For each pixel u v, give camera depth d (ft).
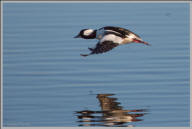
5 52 57.98
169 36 63.46
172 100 45.09
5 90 47.93
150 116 41.52
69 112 42.65
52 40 62.13
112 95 46.73
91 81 50.21
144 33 64.54
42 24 67.82
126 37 42.78
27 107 43.88
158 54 57.88
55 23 68.13
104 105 44.09
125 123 39.86
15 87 48.67
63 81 50.21
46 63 54.95
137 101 45.06
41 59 56.13
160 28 66.13
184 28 66.08
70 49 59.47
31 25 67.56
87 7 75.00
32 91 47.67
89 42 61.57
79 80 50.49
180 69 53.06
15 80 50.39
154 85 49.06
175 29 65.77
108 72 52.70
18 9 73.92
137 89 48.06
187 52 57.98
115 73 52.39
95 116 41.50
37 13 72.33
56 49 59.21
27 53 57.88
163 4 76.13
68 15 71.20
